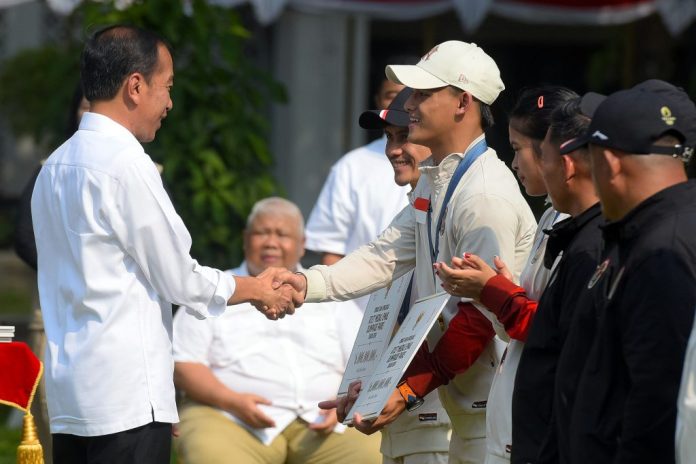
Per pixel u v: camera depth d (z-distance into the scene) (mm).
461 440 12094
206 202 21156
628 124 8438
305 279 12812
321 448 15844
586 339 8898
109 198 11203
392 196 16484
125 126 11633
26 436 12578
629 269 8391
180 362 15953
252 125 22359
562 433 9070
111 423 11172
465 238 11414
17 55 39562
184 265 11453
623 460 8172
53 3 24734
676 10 30047
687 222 8320
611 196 8609
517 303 10438
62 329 11461
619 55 39875
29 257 15203
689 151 8641
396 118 12898
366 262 12984
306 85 38188
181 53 21844
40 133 27484
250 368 15953
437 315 11008
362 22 38375
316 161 38438
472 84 11578
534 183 10500
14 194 47312
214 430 15656
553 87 10555
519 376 9812
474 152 11727
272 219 16250
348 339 16328
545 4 33656
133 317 11328
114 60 11523
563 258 9516
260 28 41156
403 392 11609
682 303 8102
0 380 12594
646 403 8094
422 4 32781
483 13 28734
